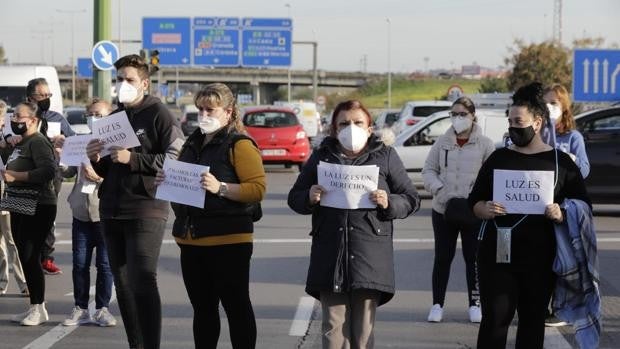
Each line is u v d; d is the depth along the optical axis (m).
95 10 23.30
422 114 30.98
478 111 22.08
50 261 12.23
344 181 6.44
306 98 133.00
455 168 9.38
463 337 8.90
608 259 13.38
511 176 6.44
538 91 6.51
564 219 6.43
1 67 25.84
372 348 6.56
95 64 23.25
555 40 61.84
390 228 6.55
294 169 30.98
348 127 6.48
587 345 6.54
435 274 9.54
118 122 7.28
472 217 9.14
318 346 8.59
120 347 8.48
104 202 7.43
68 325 9.33
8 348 8.44
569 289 6.51
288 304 10.38
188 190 6.76
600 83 29.55
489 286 6.48
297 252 14.02
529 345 6.52
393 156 6.63
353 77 110.62
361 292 6.54
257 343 8.69
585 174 9.24
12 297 10.77
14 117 9.05
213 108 6.89
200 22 53.03
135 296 7.34
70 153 8.23
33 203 9.09
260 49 53.53
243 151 6.90
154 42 53.00
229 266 6.83
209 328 7.05
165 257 13.52
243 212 6.88
